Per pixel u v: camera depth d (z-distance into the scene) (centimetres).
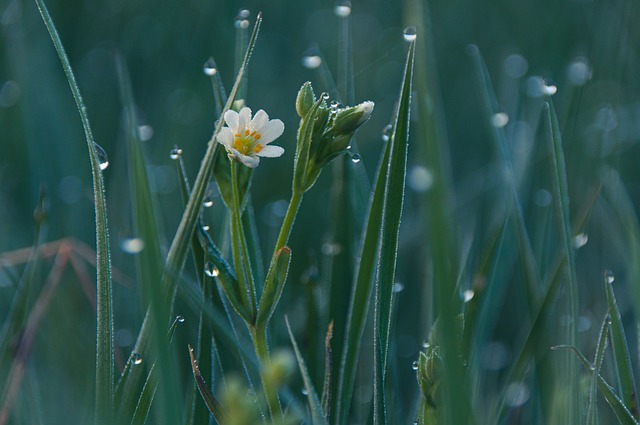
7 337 49
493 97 58
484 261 49
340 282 50
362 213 52
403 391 55
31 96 69
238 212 44
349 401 46
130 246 49
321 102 44
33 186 64
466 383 45
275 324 52
